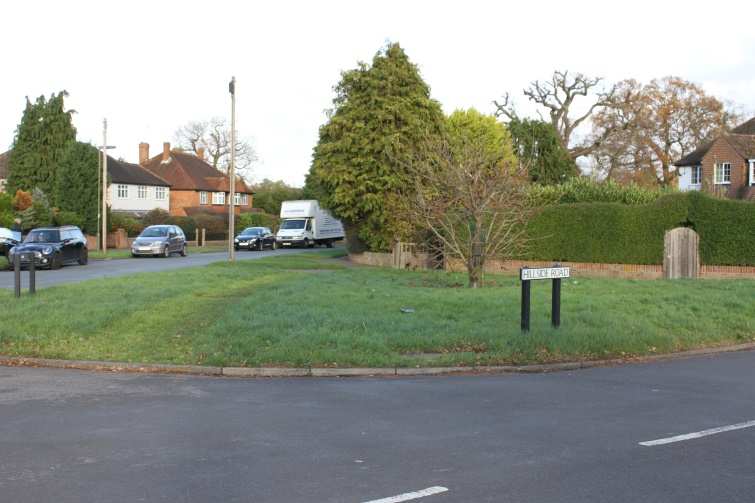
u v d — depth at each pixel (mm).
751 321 13672
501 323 12211
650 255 23906
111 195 64125
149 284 17734
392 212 28703
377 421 7051
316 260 32062
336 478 5309
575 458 5852
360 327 11727
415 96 30188
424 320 12344
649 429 6820
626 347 11195
